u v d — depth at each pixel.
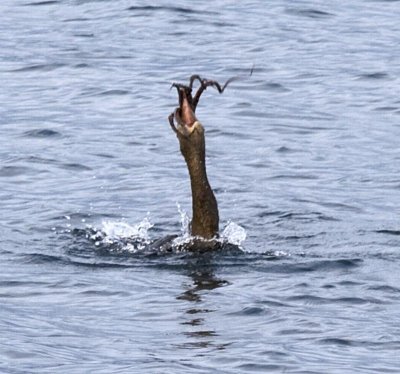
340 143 67.50
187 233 47.38
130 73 84.31
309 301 40.66
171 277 43.38
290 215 52.31
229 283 42.59
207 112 74.38
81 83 81.88
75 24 99.75
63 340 36.84
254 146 66.81
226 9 104.44
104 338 37.12
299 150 65.94
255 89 80.25
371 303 40.59
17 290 41.94
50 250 46.91
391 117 73.62
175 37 95.38
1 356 35.31
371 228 50.31
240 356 35.38
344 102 77.12
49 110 75.31
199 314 39.34
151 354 35.59
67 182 59.19
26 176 60.41
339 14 103.81
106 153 65.12
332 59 88.50
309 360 35.19
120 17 101.38
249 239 48.19
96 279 43.16
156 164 62.81
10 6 106.88
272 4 106.69
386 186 58.34
